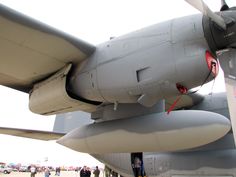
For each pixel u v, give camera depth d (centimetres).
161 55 362
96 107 490
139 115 464
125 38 399
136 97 388
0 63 426
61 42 389
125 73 383
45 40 381
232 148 563
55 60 426
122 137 447
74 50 408
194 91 387
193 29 353
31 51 399
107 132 464
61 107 470
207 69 340
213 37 344
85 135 492
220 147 575
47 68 445
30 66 436
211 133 406
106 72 402
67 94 433
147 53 371
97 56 416
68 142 523
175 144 419
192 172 579
